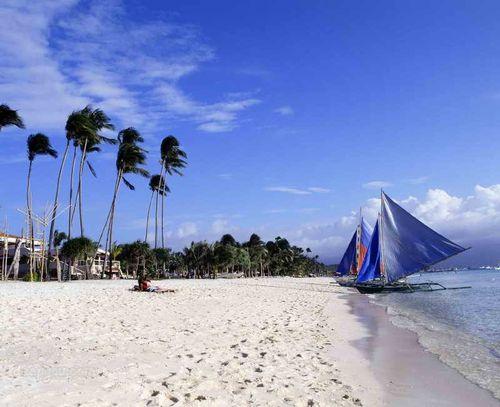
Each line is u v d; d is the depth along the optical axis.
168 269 124.31
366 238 75.25
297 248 196.00
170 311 22.14
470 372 11.59
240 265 133.12
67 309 20.81
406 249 48.25
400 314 26.86
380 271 52.12
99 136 62.19
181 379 8.93
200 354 11.62
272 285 64.31
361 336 17.58
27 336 13.21
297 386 9.12
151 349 11.98
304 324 19.80
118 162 66.94
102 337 13.50
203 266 110.69
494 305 33.41
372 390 9.53
